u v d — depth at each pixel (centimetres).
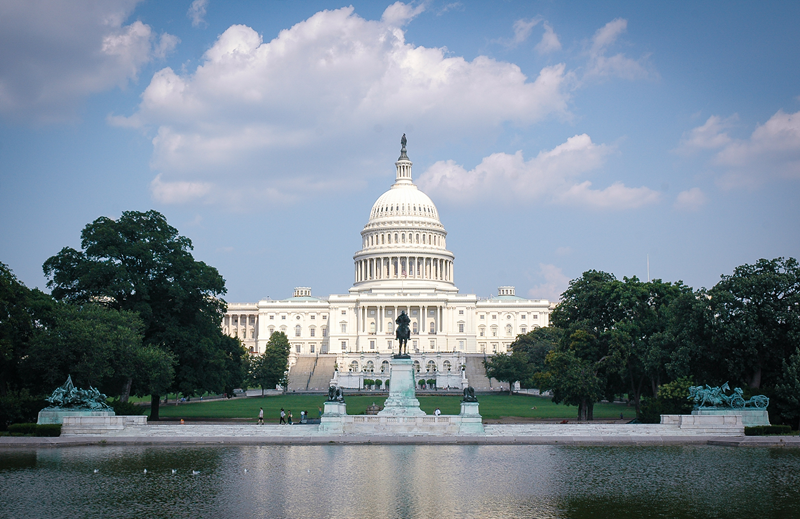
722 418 6862
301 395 16238
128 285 8644
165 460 5344
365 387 18300
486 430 6831
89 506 3922
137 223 9456
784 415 7244
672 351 8525
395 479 4612
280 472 4841
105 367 7606
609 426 6988
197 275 9294
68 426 6625
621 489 4334
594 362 9338
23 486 4388
